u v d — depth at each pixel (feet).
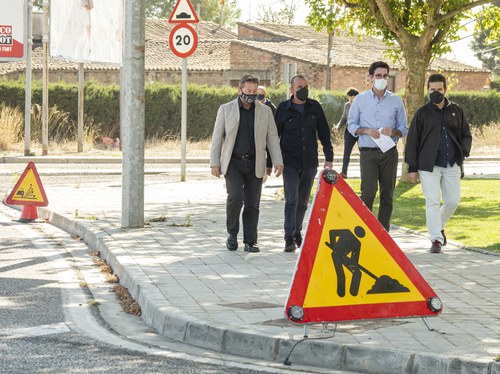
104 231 49.19
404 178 80.79
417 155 43.62
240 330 27.78
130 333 30.09
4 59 110.32
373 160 43.62
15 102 134.00
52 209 59.47
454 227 53.36
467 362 24.41
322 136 44.16
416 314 27.94
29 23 110.73
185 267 38.65
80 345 28.14
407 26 83.66
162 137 144.15
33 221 58.13
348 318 27.35
